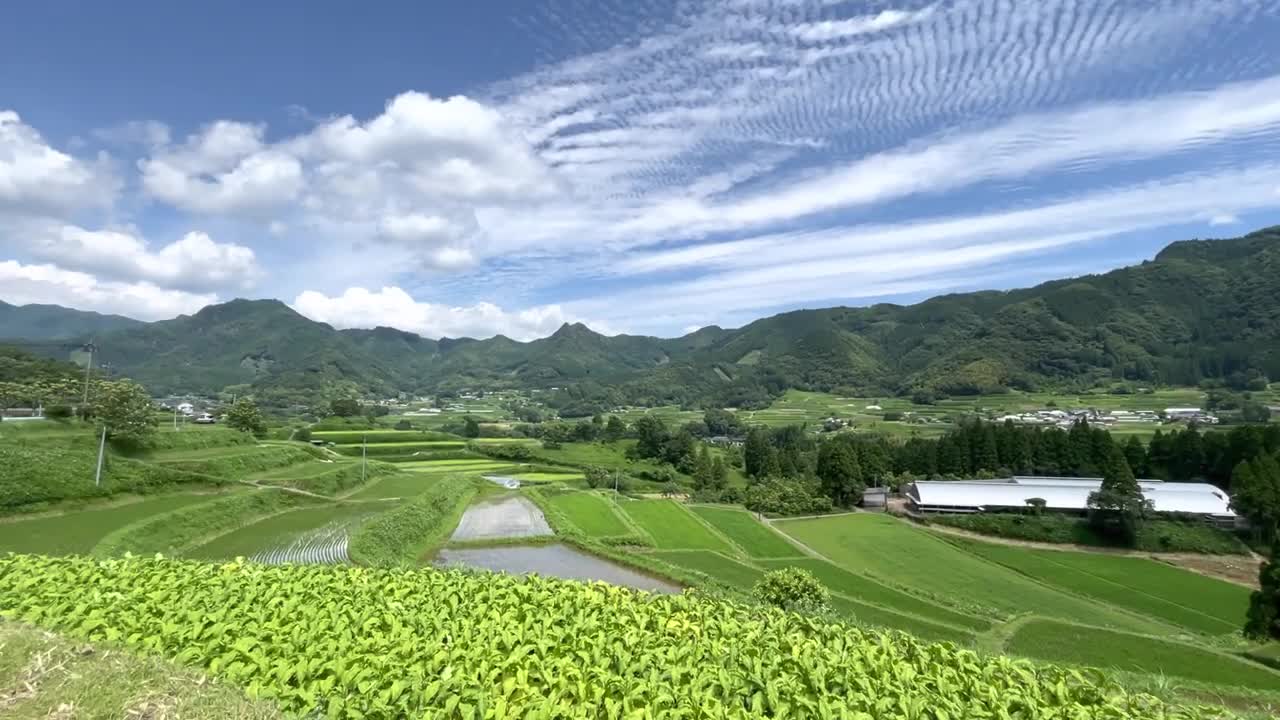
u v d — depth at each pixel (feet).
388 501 195.72
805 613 50.49
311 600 35.47
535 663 26.76
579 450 437.58
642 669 27.53
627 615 34.88
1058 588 173.06
